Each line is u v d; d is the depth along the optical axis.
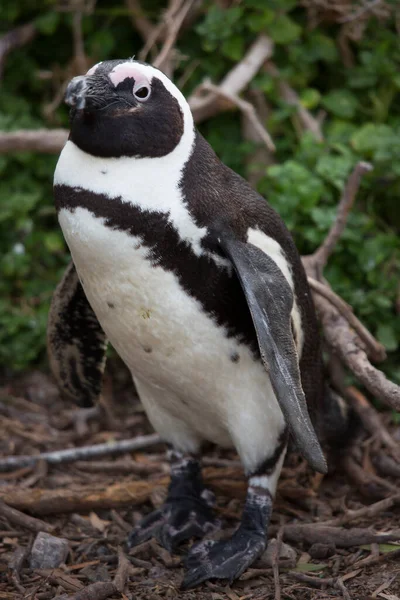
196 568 8.79
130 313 8.34
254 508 9.11
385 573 8.67
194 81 15.02
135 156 7.91
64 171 8.09
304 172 13.23
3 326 14.27
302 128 14.35
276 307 7.85
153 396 9.47
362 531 9.23
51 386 13.95
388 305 12.88
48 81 15.80
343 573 8.82
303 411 7.71
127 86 7.88
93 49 15.39
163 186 7.95
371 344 10.96
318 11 14.58
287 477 10.98
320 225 12.83
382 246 13.25
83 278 8.49
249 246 8.16
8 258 14.32
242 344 8.41
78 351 10.18
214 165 8.53
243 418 8.73
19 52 15.67
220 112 14.49
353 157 13.69
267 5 14.12
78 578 8.97
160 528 9.62
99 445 11.76
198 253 8.03
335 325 10.82
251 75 14.14
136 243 7.93
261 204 8.91
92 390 10.66
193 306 8.18
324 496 10.80
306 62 14.57
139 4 15.35
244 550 8.89
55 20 15.16
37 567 9.16
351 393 11.88
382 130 13.52
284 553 9.07
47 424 12.92
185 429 9.73
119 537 9.80
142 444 11.78
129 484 10.46
